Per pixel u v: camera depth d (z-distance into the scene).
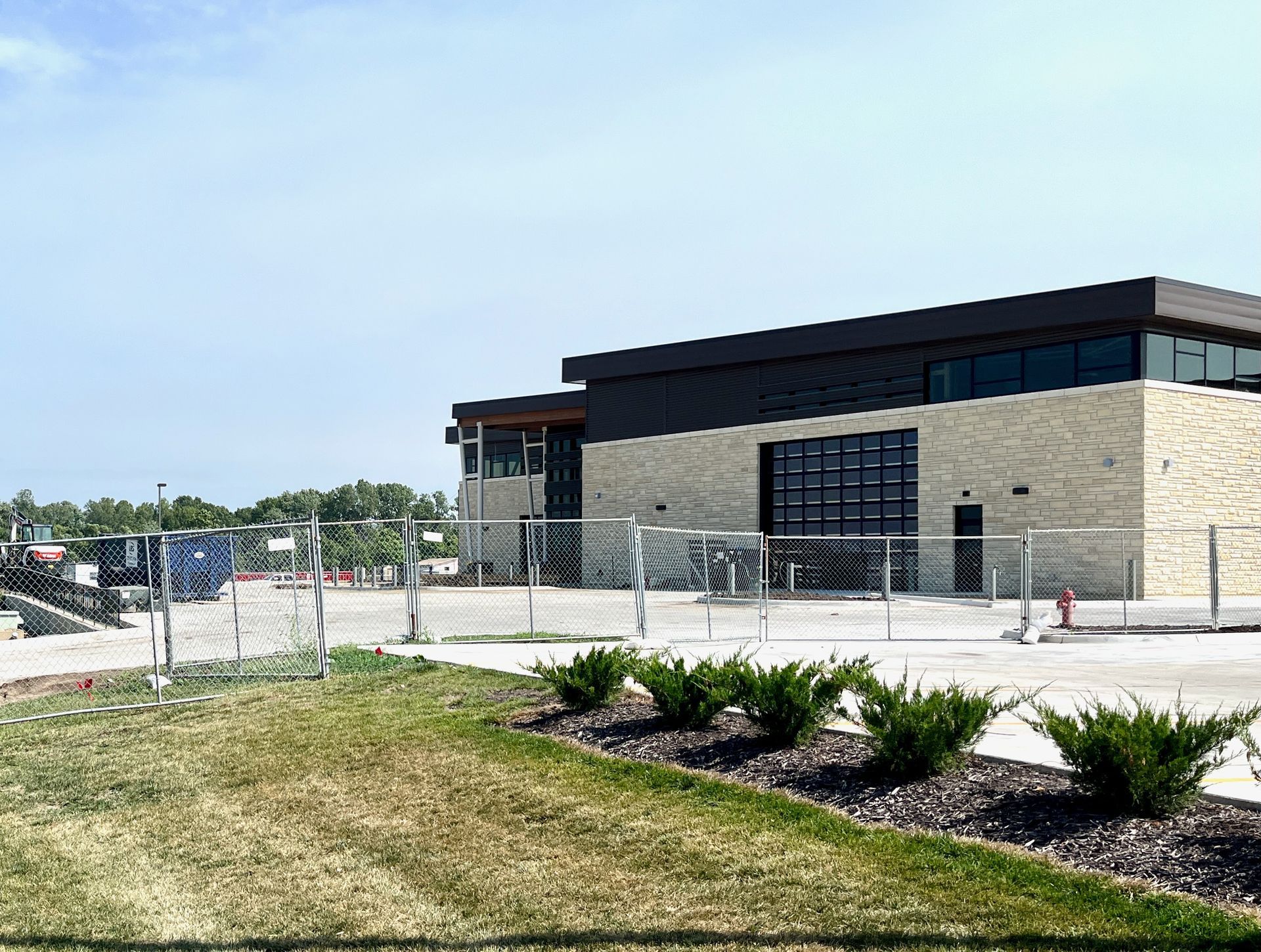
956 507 36.50
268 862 7.61
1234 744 8.87
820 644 20.00
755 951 5.51
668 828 7.42
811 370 41.25
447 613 28.28
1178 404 32.84
